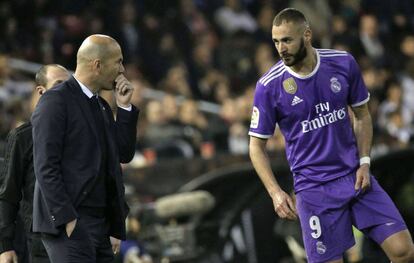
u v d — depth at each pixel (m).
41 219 19.95
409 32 61.66
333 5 61.06
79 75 20.34
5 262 21.11
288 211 21.98
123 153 21.33
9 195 21.16
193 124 44.94
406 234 22.09
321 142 22.36
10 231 21.19
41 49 49.66
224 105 45.44
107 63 20.23
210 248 34.66
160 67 53.22
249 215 36.84
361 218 22.33
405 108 51.38
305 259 33.91
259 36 57.53
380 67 56.12
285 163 37.75
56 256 19.80
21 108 39.22
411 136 44.91
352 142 22.62
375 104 49.16
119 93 21.38
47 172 19.45
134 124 21.45
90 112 20.16
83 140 19.97
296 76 22.25
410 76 53.22
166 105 44.34
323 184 22.42
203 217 34.81
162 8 57.09
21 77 46.69
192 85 52.56
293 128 22.53
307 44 22.00
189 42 55.72
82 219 19.95
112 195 20.39
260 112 22.61
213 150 43.47
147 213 32.19
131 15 53.53
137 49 53.03
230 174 35.75
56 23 51.38
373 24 57.94
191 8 57.28
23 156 21.11
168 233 32.09
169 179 37.72
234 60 53.78
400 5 62.94
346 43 55.47
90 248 19.86
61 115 19.73
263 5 60.31
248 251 36.84
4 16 50.78
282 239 37.34
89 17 51.91
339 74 22.36
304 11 59.47
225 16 58.19
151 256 32.12
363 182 22.19
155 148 41.41
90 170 19.97
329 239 22.44
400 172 36.47
